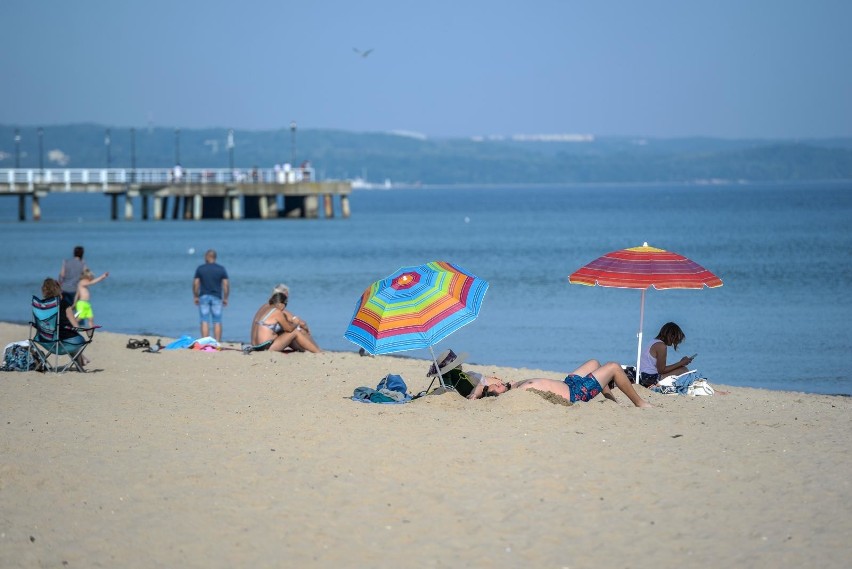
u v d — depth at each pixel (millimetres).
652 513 20359
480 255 147125
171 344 48281
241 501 21438
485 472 23281
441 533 19406
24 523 20094
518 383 32188
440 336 31250
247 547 18734
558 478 22719
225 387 36250
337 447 25766
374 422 28781
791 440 26375
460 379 32812
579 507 20766
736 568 17453
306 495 21812
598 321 72000
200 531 19609
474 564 17844
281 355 45375
